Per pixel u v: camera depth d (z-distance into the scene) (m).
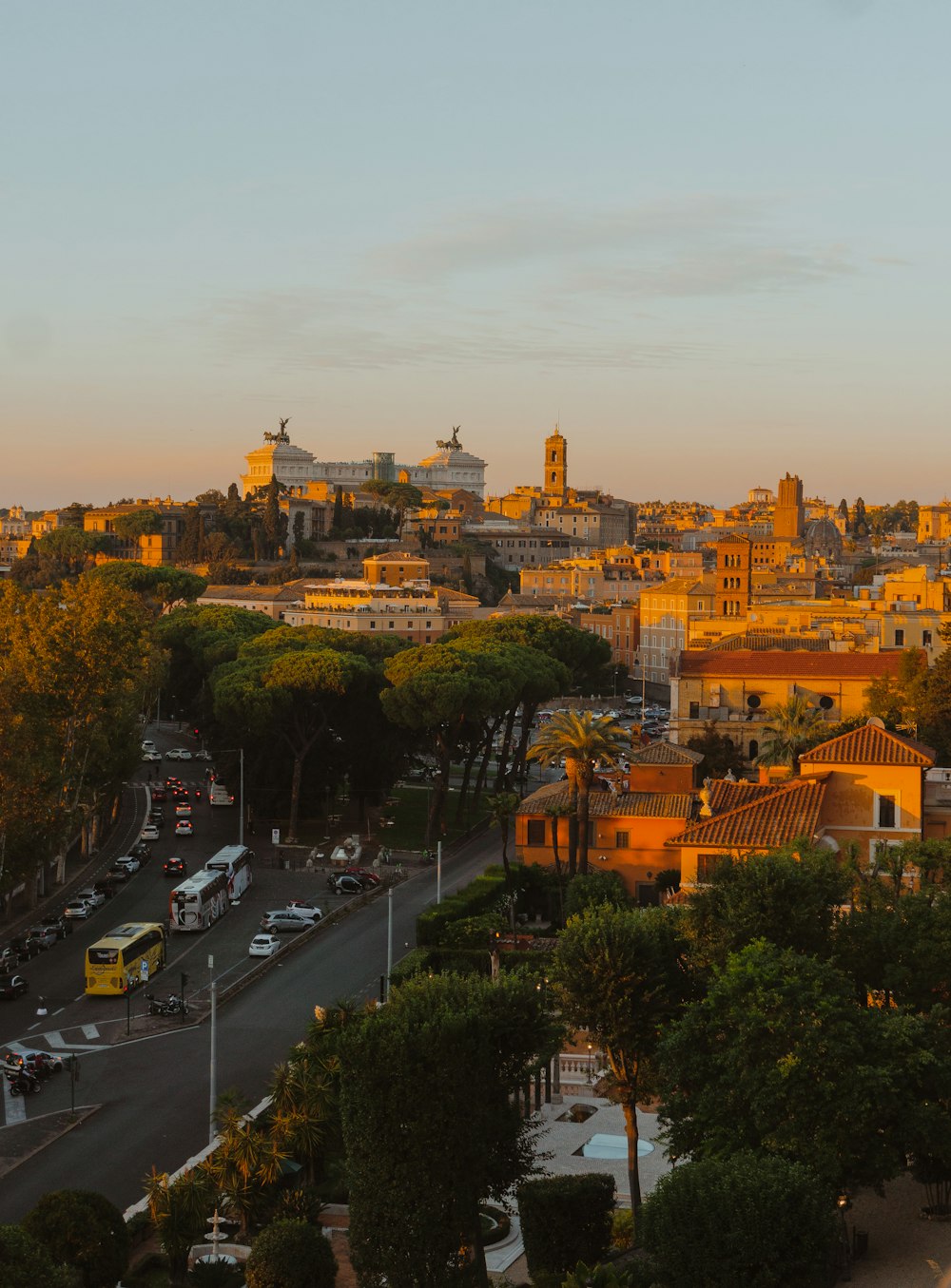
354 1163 67.38
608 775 172.12
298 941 135.88
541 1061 74.44
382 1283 68.12
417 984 72.50
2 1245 57.72
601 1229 70.00
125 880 161.38
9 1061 102.56
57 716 158.38
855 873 87.88
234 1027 113.06
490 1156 69.06
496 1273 72.75
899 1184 73.00
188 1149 89.31
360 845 181.62
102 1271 69.75
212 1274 71.69
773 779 142.88
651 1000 73.62
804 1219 59.22
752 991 66.88
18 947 133.00
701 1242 59.12
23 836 138.00
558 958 75.81
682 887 109.00
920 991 76.25
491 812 199.00
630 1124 74.44
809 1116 64.31
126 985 121.31
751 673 196.00
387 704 179.50
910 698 172.62
